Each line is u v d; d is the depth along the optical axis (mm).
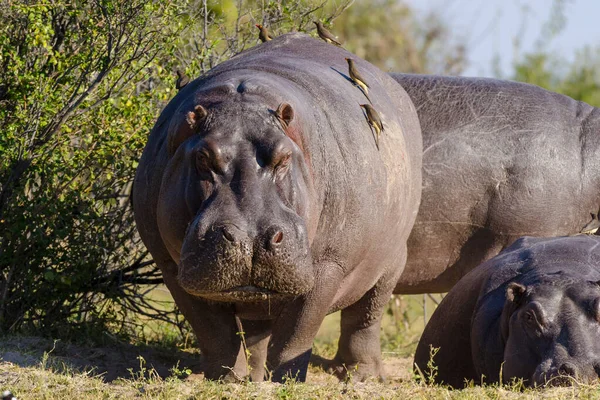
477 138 33750
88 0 30734
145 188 24203
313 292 24266
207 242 19844
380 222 25750
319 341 38156
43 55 30906
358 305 30797
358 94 26641
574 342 23359
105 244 31109
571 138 34375
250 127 21094
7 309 30672
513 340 24516
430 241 33719
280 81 23766
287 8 34906
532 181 33562
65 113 29859
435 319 29828
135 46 30891
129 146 30891
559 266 26812
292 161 21344
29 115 29797
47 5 29953
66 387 21906
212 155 20594
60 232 30016
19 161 29641
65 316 31312
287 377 22953
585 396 21000
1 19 30500
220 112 21391
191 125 21328
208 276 19844
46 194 30500
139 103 30766
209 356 24359
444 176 33375
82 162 31000
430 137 33688
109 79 30891
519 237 33062
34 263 30531
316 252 23984
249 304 24344
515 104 34531
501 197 33562
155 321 35219
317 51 28266
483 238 33844
